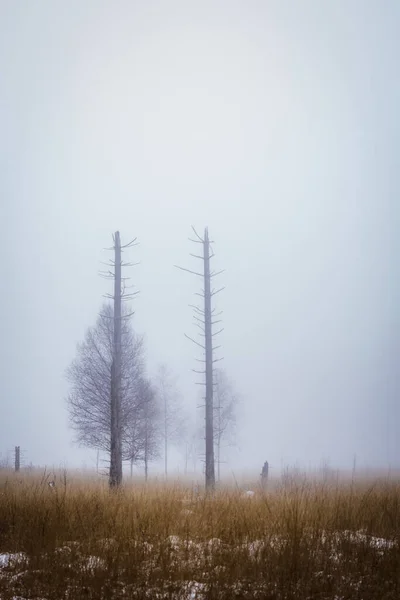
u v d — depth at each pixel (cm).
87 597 712
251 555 845
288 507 1113
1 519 1072
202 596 721
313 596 712
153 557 838
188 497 1565
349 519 1041
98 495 1351
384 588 732
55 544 886
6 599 714
